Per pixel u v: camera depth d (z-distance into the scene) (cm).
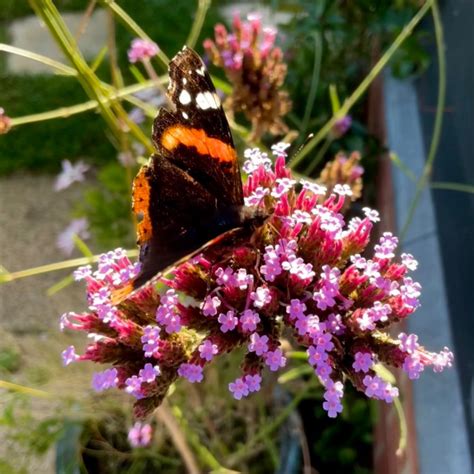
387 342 9
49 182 30
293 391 17
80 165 23
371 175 24
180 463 16
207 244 9
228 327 9
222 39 15
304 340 9
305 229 10
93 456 16
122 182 21
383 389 9
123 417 17
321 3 24
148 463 16
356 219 10
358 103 27
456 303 16
